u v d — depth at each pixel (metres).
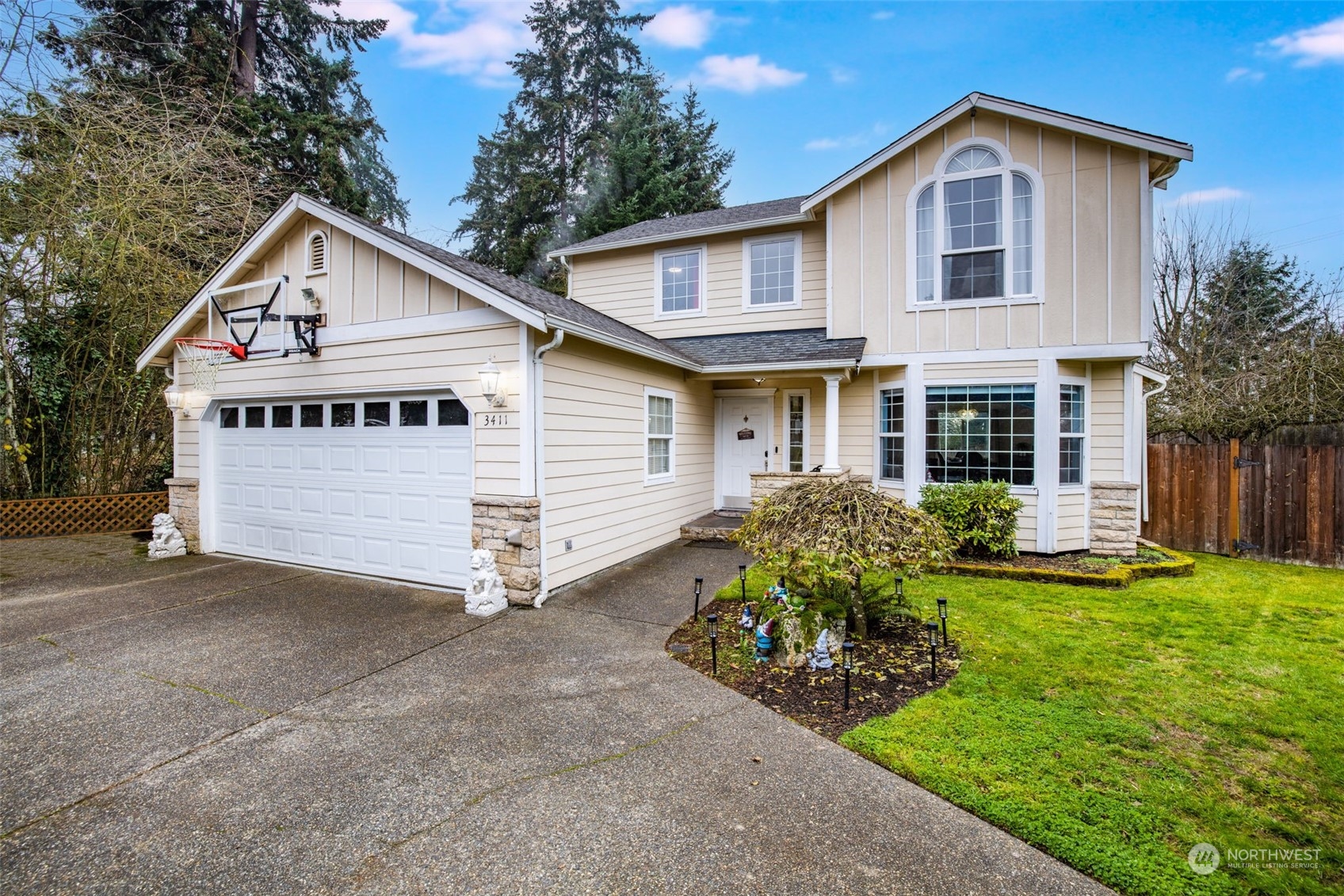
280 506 8.01
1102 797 2.87
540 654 4.82
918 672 4.35
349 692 4.11
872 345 9.02
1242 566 7.79
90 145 9.81
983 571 7.19
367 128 19.19
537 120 24.47
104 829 2.68
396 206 21.25
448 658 4.71
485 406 6.26
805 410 10.59
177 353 8.83
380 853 2.53
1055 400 8.06
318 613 5.85
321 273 7.41
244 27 17.08
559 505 6.55
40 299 10.02
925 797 2.92
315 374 7.45
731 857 2.49
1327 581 6.93
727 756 3.29
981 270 8.44
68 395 10.55
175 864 2.46
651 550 8.74
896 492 9.02
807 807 2.83
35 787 3.00
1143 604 6.00
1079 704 3.81
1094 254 7.89
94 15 14.28
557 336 5.99
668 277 11.69
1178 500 8.89
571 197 23.42
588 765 3.20
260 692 4.09
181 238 11.10
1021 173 8.20
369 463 7.20
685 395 9.96
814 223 10.48
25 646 4.95
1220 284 15.28
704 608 5.99
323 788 2.99
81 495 10.63
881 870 2.42
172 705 3.90
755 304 10.95
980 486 7.68
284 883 2.36
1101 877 2.37
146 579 7.18
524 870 2.42
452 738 3.49
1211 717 3.65
